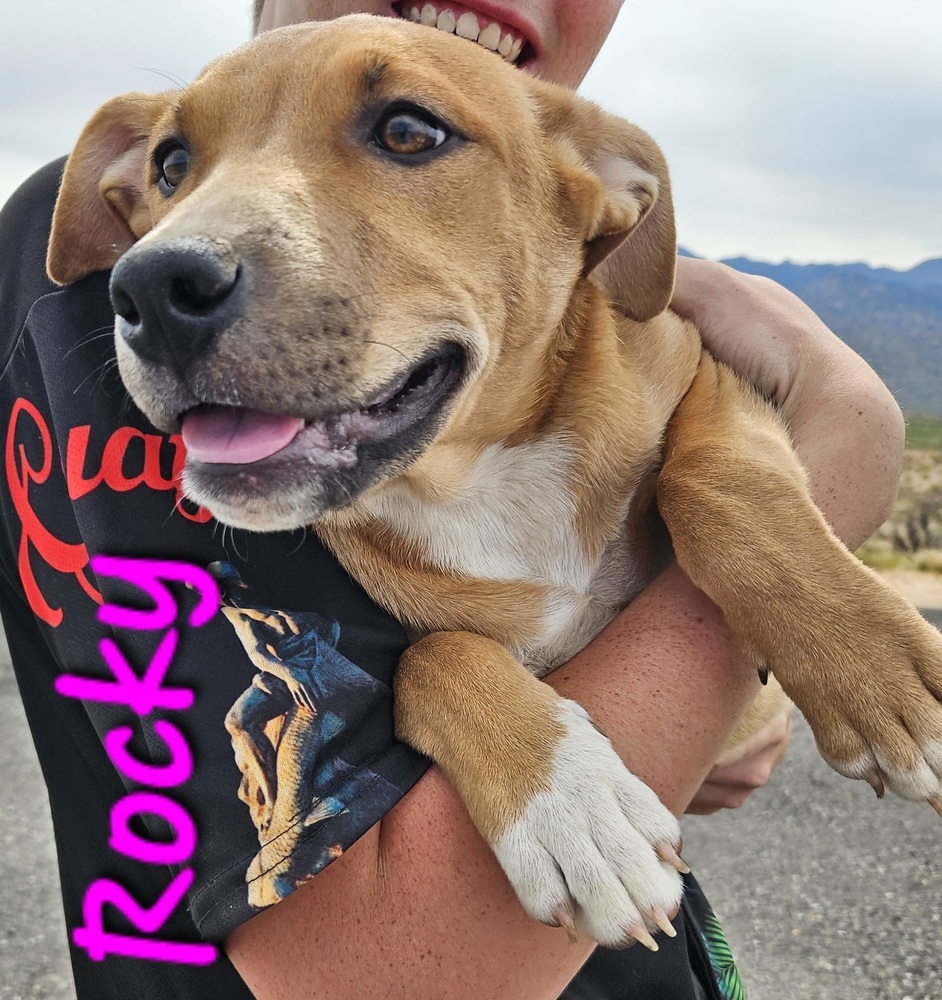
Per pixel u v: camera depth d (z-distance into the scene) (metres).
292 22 0.37
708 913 0.35
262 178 0.25
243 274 0.23
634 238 0.33
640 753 0.22
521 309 0.30
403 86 0.27
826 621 0.24
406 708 0.24
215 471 0.23
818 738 0.24
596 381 0.31
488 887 0.21
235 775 0.20
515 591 0.31
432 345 0.27
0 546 0.26
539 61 0.39
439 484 0.30
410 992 0.20
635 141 0.32
